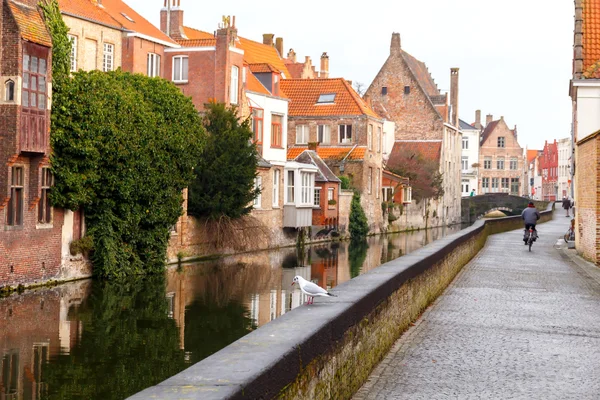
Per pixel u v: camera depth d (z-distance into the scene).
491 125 128.88
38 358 16.02
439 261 17.44
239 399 4.40
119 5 42.19
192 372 4.79
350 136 64.81
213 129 39.16
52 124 25.75
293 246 51.09
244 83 46.53
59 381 14.35
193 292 26.25
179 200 32.12
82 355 16.44
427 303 15.45
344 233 59.78
